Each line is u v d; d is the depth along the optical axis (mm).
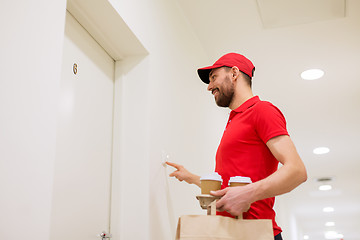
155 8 2150
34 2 1085
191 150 2473
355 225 10664
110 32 1758
